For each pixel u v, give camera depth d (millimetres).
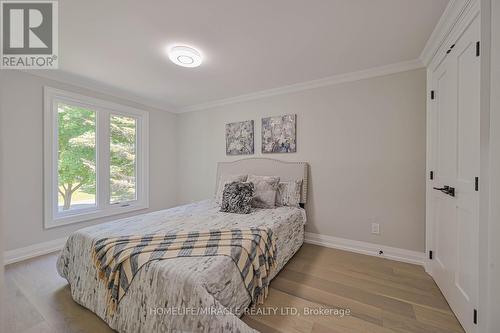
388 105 2393
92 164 3064
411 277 1988
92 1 1435
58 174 2734
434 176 1939
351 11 1541
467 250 1348
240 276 1390
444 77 1721
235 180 2936
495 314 1093
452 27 1542
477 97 1240
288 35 1823
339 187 2678
